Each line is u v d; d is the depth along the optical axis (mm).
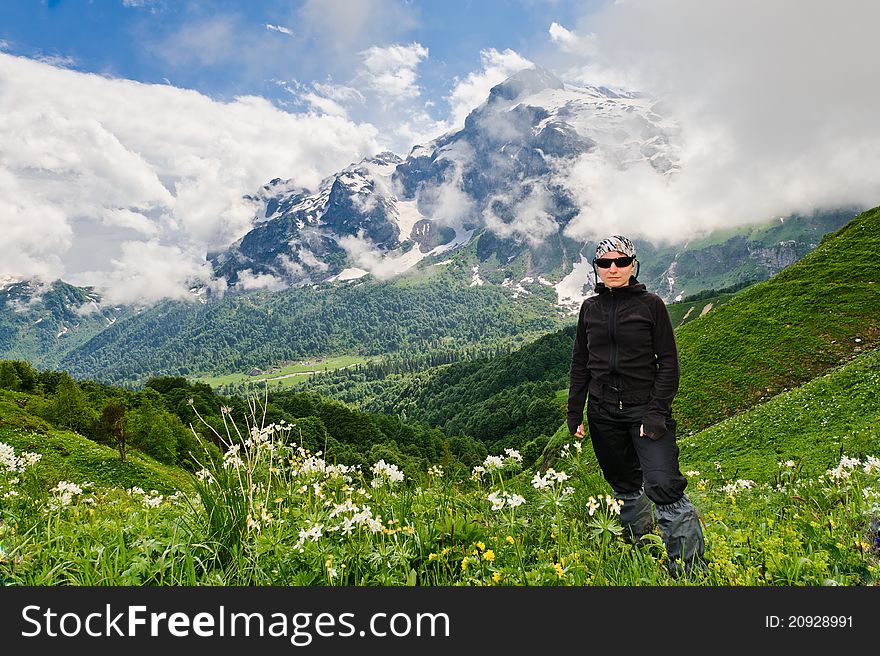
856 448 17125
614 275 5086
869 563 4082
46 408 74312
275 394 160125
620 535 4961
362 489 5586
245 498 4758
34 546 4527
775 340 45656
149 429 70688
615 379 5109
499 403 180000
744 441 29047
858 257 53875
